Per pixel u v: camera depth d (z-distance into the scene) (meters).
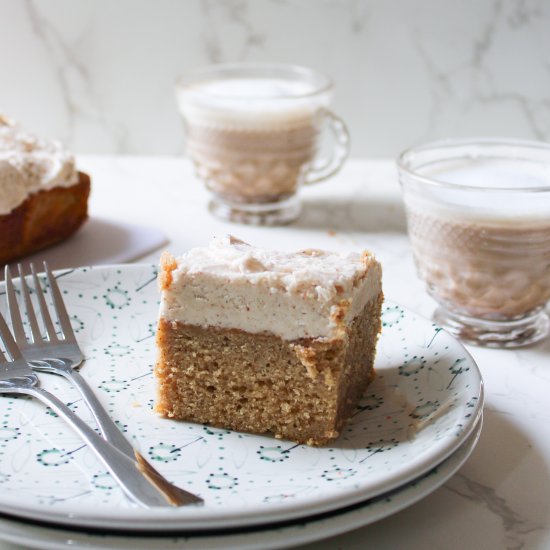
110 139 0.90
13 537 0.50
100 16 0.87
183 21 0.87
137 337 0.62
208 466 0.55
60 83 0.88
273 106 0.75
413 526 0.53
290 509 0.50
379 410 0.58
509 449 0.57
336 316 0.56
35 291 0.64
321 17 0.86
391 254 0.75
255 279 0.56
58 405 0.57
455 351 0.59
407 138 0.89
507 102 0.88
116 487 0.53
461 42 0.86
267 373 0.56
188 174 0.87
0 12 0.86
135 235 0.75
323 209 0.81
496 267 0.64
